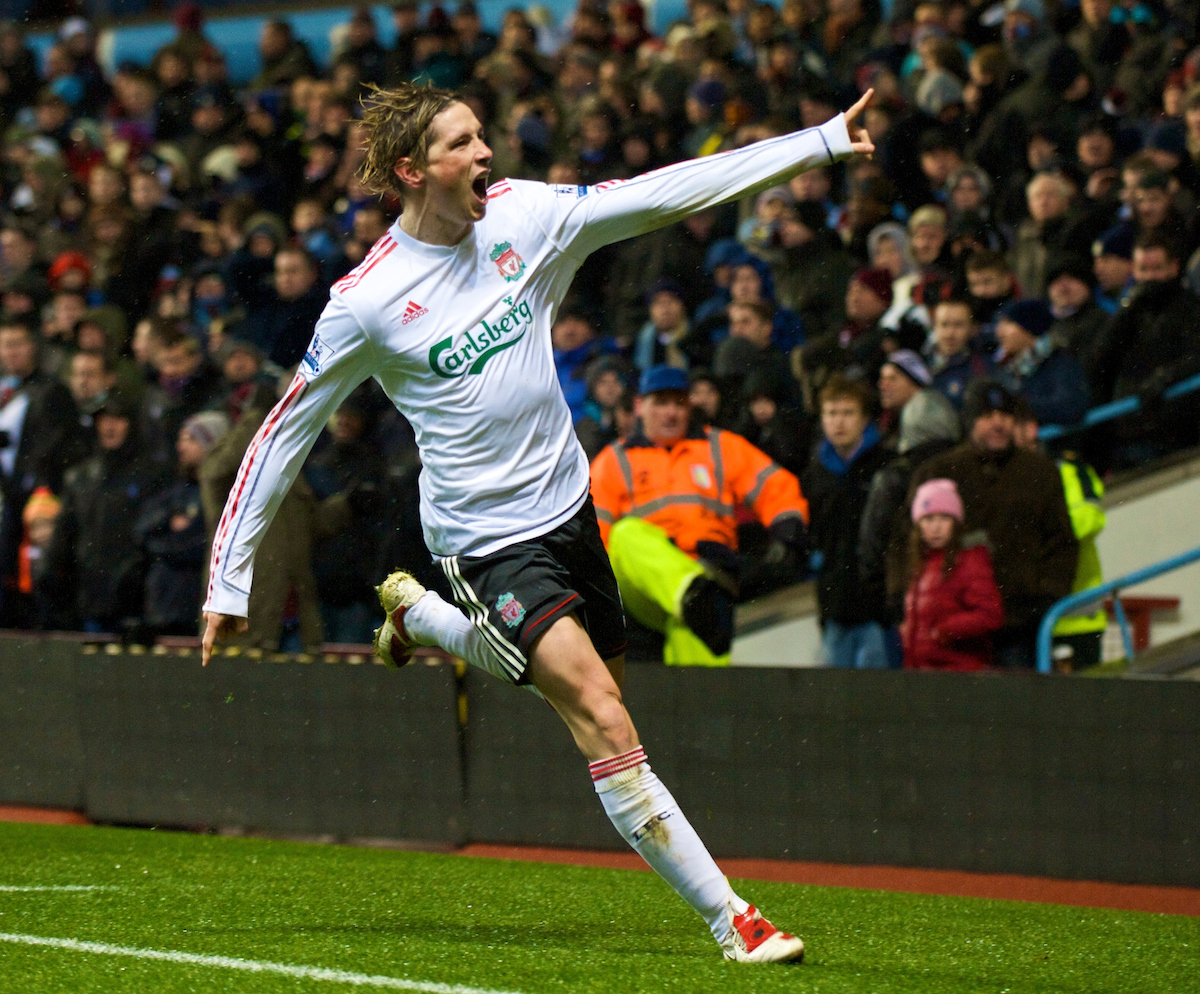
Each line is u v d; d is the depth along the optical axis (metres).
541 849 16.50
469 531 8.40
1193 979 9.01
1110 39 20.78
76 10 36.41
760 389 17.95
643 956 8.59
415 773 17.11
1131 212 18.02
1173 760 13.84
